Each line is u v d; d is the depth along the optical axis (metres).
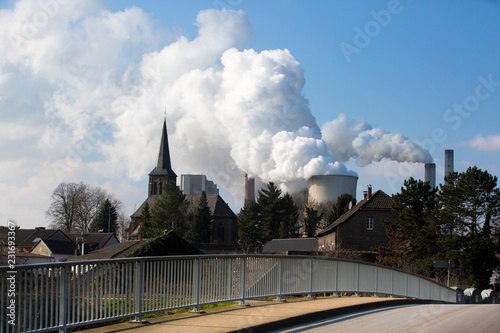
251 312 11.15
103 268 8.86
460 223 47.00
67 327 8.05
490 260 43.97
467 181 47.16
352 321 11.20
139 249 25.92
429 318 12.00
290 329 9.92
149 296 9.84
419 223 48.66
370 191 67.69
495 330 10.04
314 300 14.17
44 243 72.19
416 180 50.50
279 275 13.51
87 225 90.94
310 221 89.88
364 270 17.55
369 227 59.97
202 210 95.00
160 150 131.75
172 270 10.41
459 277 43.50
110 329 8.74
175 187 89.38
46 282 7.74
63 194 88.38
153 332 8.52
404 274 20.75
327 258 15.55
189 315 10.57
